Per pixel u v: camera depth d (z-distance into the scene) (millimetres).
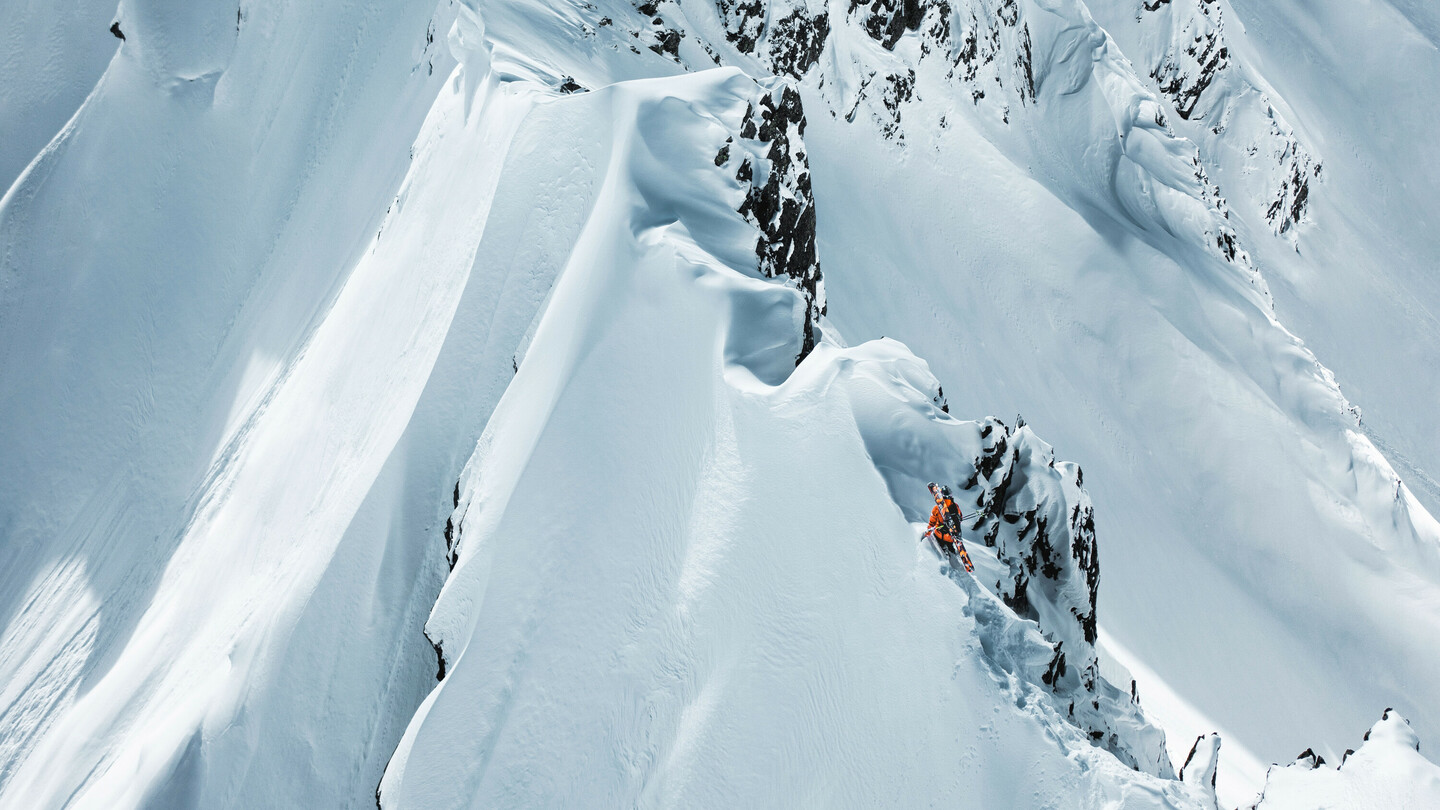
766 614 13594
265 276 46344
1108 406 62906
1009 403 60312
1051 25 81438
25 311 48594
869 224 63906
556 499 16844
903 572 12516
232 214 49344
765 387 15625
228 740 19281
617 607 15258
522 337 21734
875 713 11961
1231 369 64062
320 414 27391
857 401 14758
